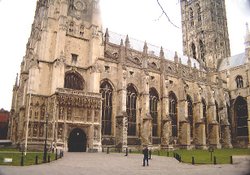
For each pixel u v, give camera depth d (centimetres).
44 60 6488
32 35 7894
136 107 7688
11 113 8075
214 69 11338
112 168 2870
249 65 10200
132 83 7675
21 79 7725
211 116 9469
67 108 5881
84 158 4162
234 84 10794
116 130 6925
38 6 8100
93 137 6062
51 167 2789
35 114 6038
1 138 10469
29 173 2206
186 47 12875
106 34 8462
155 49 10619
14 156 3975
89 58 7012
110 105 7162
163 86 8256
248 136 9738
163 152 6506
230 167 2931
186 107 8538
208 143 9250
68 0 7138
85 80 6888
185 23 13188
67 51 6762
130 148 7019
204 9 12294
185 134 8244
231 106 10619
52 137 5569
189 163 3562
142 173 2425
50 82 6438
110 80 7238
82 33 7156
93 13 7312
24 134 5925
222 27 12462
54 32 6819
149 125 7256
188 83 9388
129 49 8800
